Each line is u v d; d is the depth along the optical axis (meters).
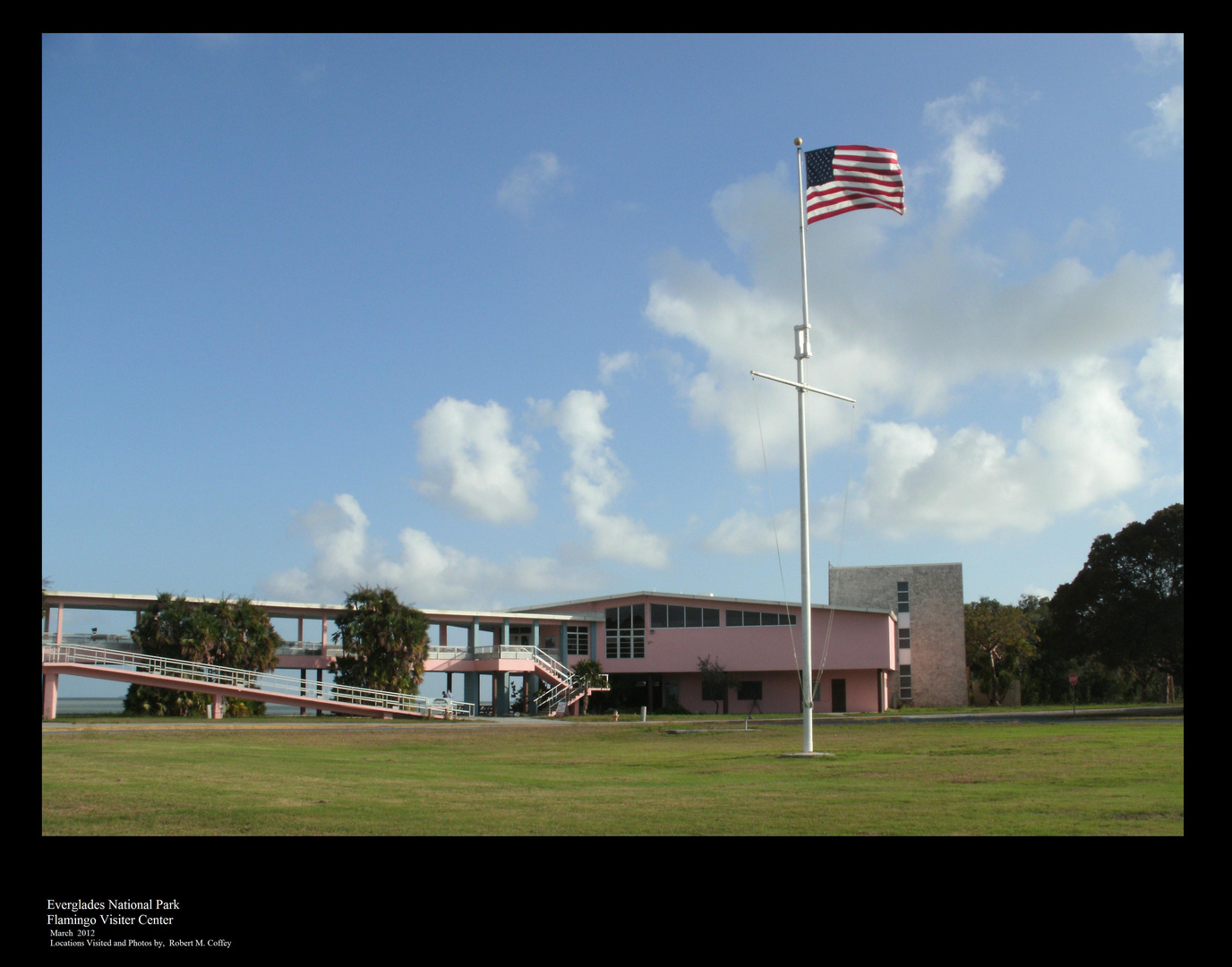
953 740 25.58
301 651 54.22
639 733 33.81
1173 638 57.69
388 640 49.03
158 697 43.97
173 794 13.50
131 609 48.72
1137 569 59.06
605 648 65.50
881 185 22.14
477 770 17.91
